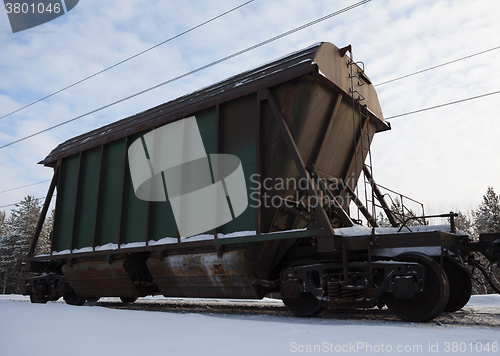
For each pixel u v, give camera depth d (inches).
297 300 289.0
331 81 318.3
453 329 201.6
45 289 513.7
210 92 370.3
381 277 256.7
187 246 345.7
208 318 219.1
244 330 171.3
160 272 373.1
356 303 254.2
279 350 130.6
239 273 317.1
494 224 1368.1
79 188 486.6
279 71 319.6
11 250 1914.4
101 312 257.4
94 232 439.5
